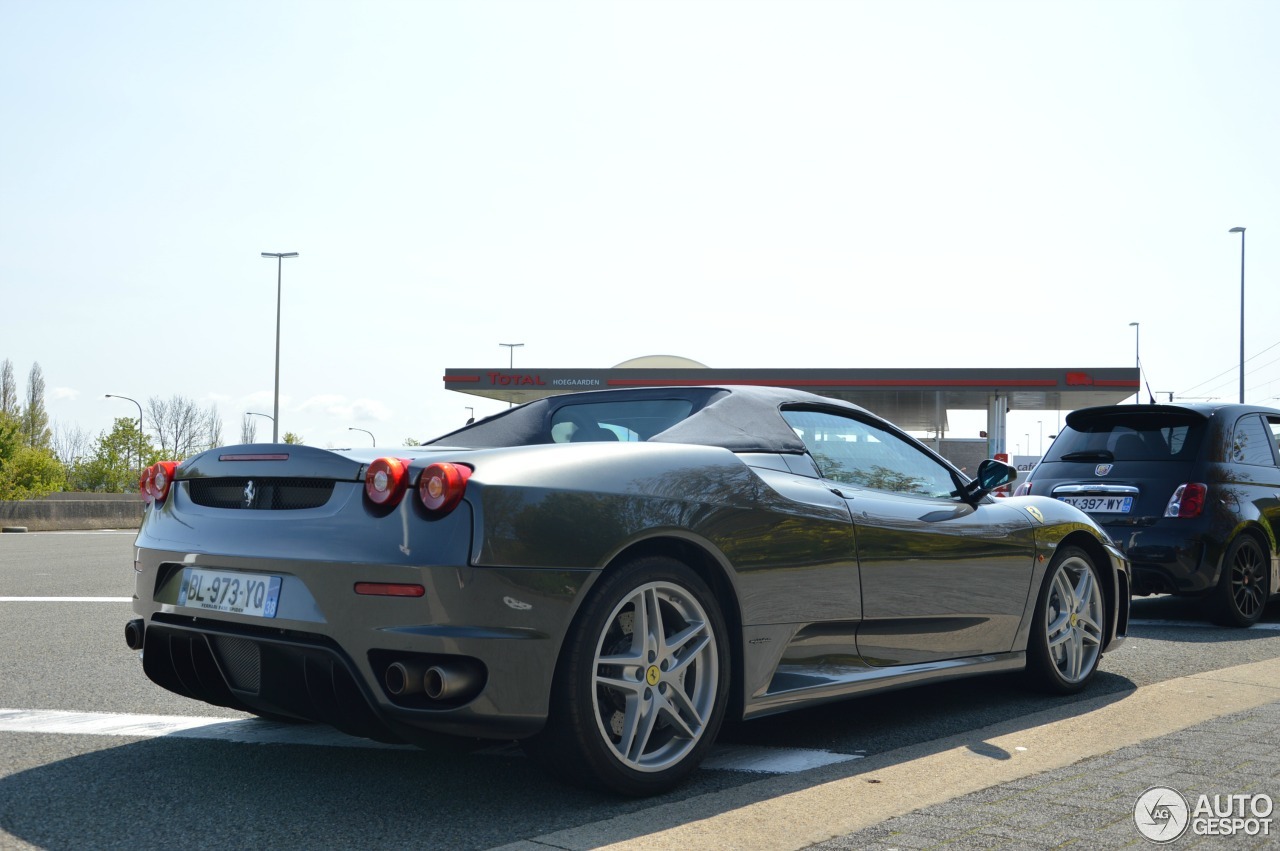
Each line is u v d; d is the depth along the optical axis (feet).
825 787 9.32
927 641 12.14
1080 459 22.91
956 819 8.38
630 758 9.09
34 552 40.86
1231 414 22.41
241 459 9.51
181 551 9.59
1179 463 21.62
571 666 8.62
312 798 9.07
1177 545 20.93
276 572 8.81
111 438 186.60
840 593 10.90
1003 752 10.57
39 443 235.40
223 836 8.07
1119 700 13.53
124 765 10.10
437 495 8.26
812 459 11.46
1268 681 14.55
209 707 12.69
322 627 8.43
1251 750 10.63
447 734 8.32
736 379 115.24
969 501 13.41
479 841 7.99
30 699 13.12
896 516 11.75
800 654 10.68
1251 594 21.61
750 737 11.60
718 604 9.98
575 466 9.07
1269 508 22.15
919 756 10.53
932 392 115.96
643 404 11.73
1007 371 110.42
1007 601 13.17
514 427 12.14
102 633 18.58
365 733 8.66
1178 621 22.11
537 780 9.64
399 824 8.38
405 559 8.20
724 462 10.18
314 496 8.96
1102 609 14.80
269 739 11.13
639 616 9.18
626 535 8.95
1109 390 110.73
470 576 8.19
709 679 9.68
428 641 8.09
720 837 7.95
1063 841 7.88
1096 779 9.55
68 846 7.82
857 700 13.78
